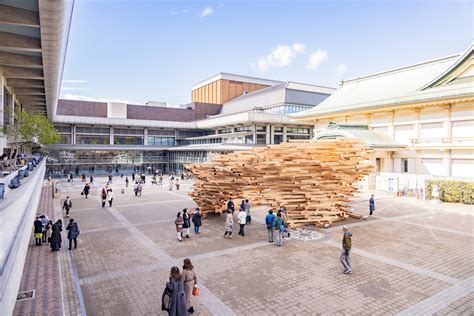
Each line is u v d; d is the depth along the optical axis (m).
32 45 19.12
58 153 59.75
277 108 63.78
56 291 10.27
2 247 5.77
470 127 33.09
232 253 14.22
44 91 33.81
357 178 20.72
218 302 9.66
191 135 74.69
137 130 68.94
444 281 11.19
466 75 34.44
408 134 38.78
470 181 28.17
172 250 14.67
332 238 16.70
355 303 9.58
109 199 26.41
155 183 44.56
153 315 8.94
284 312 9.07
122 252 14.42
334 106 47.47
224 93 90.50
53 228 14.55
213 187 21.66
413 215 22.66
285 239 16.52
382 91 44.41
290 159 18.89
